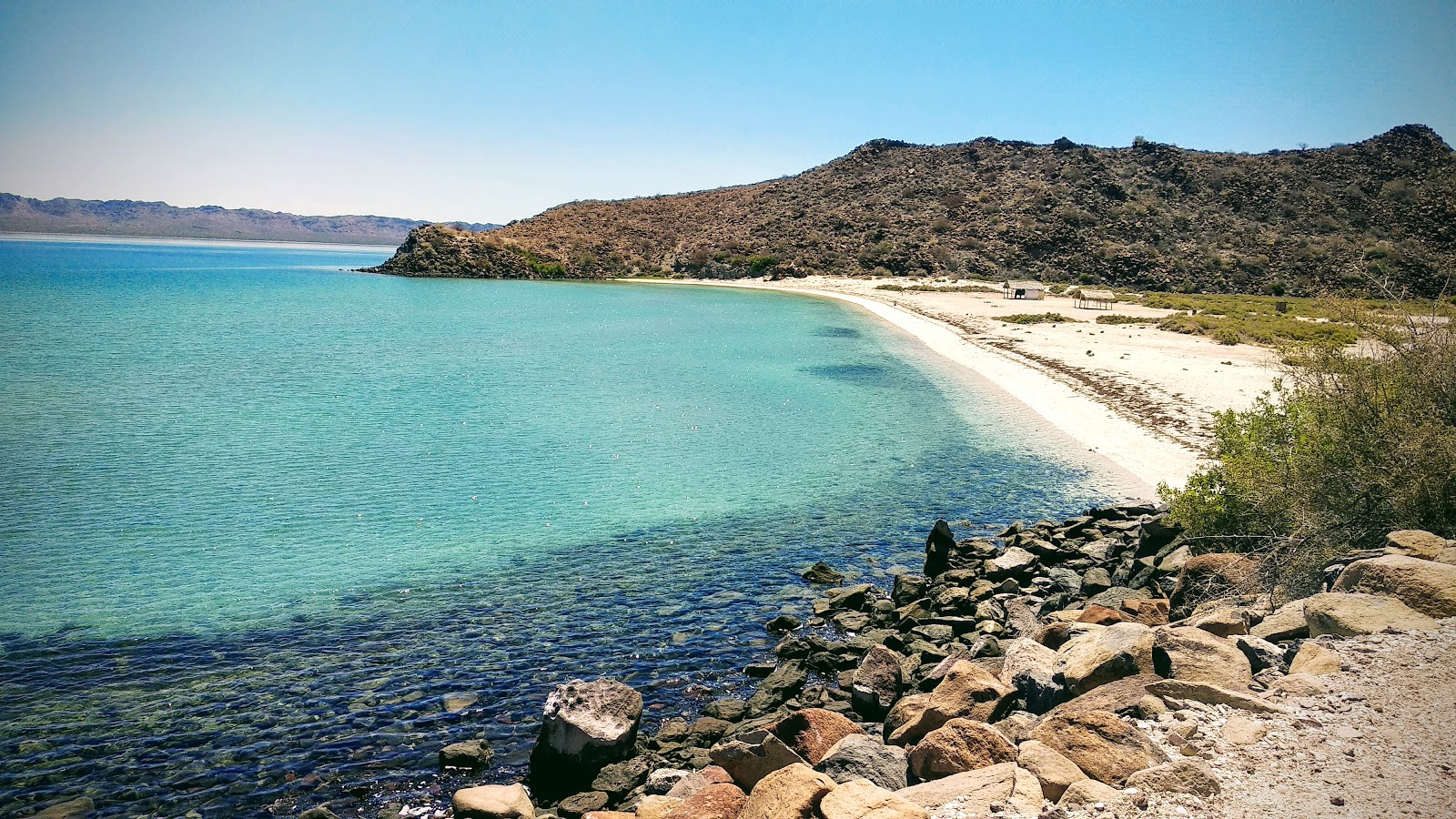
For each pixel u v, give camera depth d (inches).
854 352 2102.6
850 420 1311.5
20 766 416.5
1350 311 588.1
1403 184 5689.0
